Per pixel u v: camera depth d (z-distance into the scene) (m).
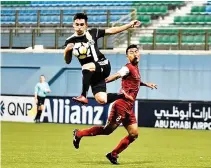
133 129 25.12
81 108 56.06
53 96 57.47
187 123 52.44
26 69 62.81
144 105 53.84
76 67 60.72
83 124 55.91
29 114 58.75
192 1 69.88
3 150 31.92
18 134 44.06
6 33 65.19
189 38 64.00
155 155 30.53
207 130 51.31
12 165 24.88
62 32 63.72
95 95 23.06
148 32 63.25
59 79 61.38
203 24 68.19
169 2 70.31
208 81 57.34
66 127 52.03
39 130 48.34
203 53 57.47
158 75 58.56
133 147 35.50
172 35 64.19
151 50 58.88
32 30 63.84
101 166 24.59
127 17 65.25
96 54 22.55
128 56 24.77
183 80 58.00
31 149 32.72
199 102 52.06
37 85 56.91
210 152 32.78
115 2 71.88
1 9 74.50
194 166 25.53
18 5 74.62
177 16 69.12
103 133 25.52
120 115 24.86
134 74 24.67
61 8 73.38
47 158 27.97
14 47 65.06
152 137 43.50
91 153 30.94
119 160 27.50
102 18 69.88
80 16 22.38
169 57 58.22
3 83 63.69
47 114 57.69
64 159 27.61
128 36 61.69
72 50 22.81
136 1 71.31
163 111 53.22
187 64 57.81
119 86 59.50
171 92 58.31
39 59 62.16
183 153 31.95
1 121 59.59
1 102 60.47
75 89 60.88
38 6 74.19
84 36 22.50
